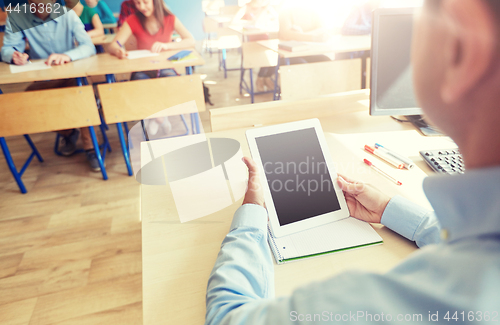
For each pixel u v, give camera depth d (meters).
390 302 0.18
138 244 1.70
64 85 2.33
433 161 0.84
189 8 6.66
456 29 0.16
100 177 2.33
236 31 3.57
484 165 0.18
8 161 2.08
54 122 2.01
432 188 0.20
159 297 0.53
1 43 2.90
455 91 0.17
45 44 2.44
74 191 2.18
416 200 0.72
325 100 1.17
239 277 0.43
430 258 0.19
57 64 2.15
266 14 4.18
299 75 2.29
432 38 0.17
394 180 0.79
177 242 0.65
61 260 1.61
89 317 1.32
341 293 0.20
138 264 1.58
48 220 1.91
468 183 0.18
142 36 2.70
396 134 1.04
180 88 2.16
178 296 0.54
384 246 0.62
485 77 0.15
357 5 3.02
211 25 4.50
